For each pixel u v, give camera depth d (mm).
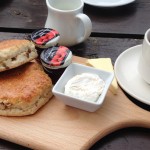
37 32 513
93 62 510
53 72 471
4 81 454
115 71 483
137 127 439
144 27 602
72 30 536
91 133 416
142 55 459
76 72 478
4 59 449
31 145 408
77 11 527
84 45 562
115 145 414
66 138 410
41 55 476
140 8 657
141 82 478
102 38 579
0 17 627
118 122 430
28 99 427
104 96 429
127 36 583
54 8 530
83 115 439
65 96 429
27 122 429
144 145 412
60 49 485
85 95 428
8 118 433
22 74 465
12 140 415
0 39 570
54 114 440
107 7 638
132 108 449
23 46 467
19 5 667
